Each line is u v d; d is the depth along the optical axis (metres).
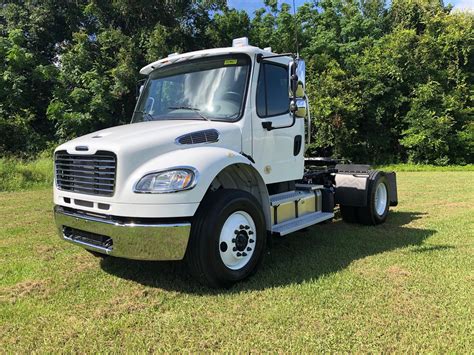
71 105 20.61
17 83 20.23
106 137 4.09
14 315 3.52
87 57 21.66
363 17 27.19
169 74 5.18
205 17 23.30
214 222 3.82
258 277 4.29
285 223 5.07
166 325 3.29
